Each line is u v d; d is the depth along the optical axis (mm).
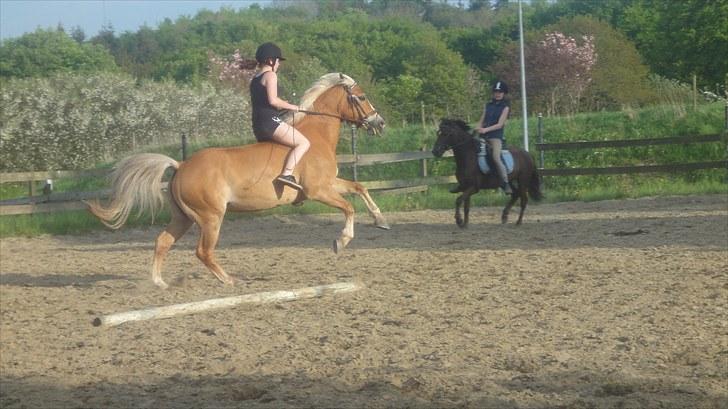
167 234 9820
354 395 5551
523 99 25172
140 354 6902
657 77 31625
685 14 40156
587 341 6828
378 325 7598
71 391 5945
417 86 54688
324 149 10117
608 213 17062
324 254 12516
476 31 76750
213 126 35094
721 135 20766
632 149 24297
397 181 21812
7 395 5891
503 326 7426
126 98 34031
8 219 17188
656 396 5402
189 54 77375
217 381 6020
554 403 5297
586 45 45000
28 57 74875
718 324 7250
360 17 113250
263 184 9672
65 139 32188
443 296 8781
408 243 13477
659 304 8055
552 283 9297
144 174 9422
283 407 5324
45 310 8883
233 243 14484
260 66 9984
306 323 7742
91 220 17281
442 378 5848
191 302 8297
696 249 11469
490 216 17609
